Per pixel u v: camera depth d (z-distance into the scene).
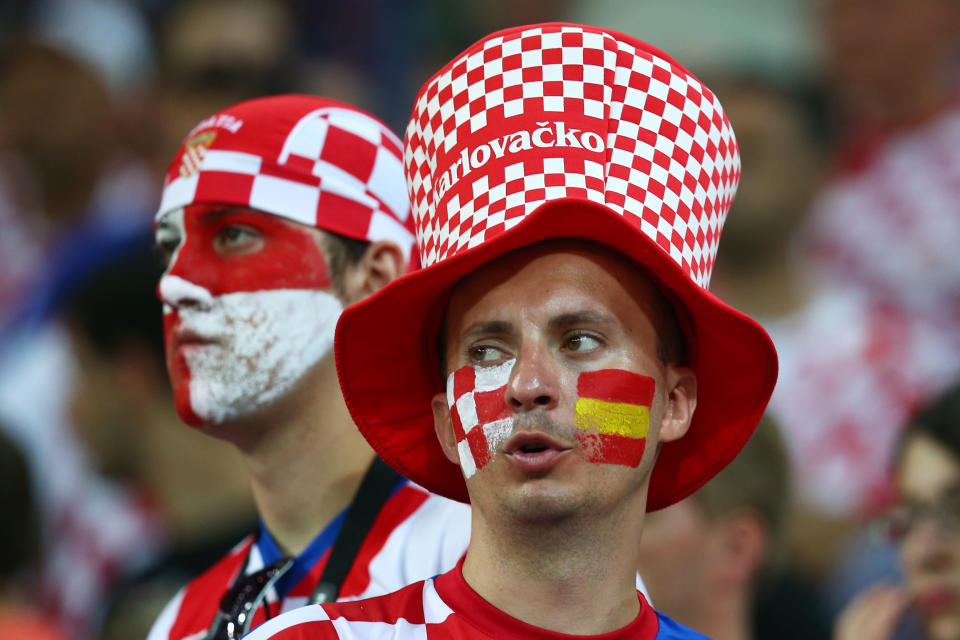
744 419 7.48
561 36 7.09
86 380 17.66
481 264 6.84
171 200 8.92
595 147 6.94
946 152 20.28
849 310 19.48
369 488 8.84
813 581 16.19
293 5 21.62
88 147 21.36
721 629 11.76
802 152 20.11
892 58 21.06
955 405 11.19
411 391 7.63
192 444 16.61
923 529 11.20
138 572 14.69
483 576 6.96
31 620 13.78
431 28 23.38
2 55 21.67
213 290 8.73
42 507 15.23
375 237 8.97
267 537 9.12
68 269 20.12
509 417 6.69
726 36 20.95
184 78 20.80
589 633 6.86
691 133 7.13
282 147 8.87
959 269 19.61
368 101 22.50
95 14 22.44
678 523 11.55
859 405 18.59
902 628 12.41
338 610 7.09
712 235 7.23
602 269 6.81
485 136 7.01
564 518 6.67
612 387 6.72
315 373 8.79
